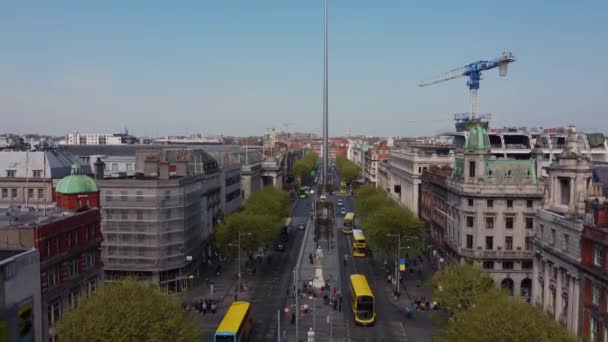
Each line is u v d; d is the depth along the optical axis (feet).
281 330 290.56
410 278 408.26
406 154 651.66
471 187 372.17
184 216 371.35
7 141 592.60
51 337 228.02
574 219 240.73
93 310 189.37
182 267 368.27
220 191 518.37
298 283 388.37
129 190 352.49
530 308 195.42
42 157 396.37
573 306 231.09
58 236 240.32
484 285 262.67
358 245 481.46
